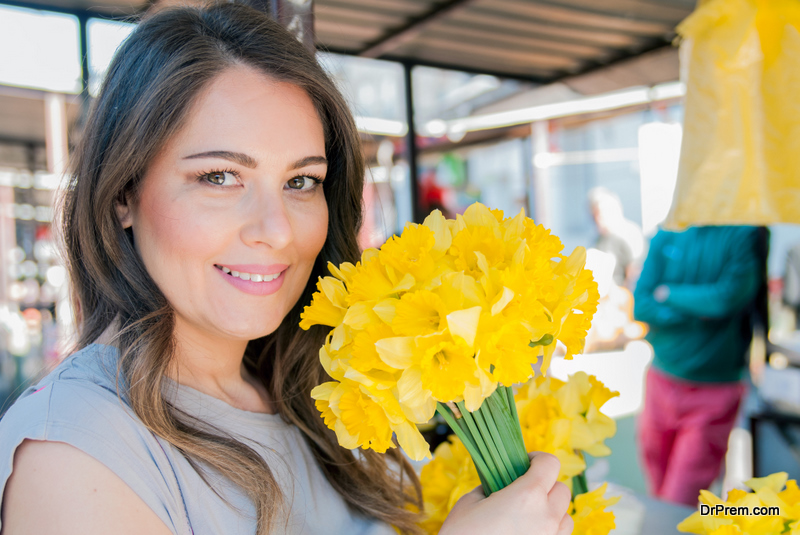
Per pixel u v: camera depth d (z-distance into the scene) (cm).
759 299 261
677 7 320
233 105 79
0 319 390
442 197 693
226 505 80
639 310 278
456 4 284
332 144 105
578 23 335
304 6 121
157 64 81
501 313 62
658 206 651
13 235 487
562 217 794
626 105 451
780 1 145
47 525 64
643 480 329
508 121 526
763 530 79
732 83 150
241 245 80
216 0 96
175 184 80
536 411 93
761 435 245
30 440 67
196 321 84
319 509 96
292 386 105
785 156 147
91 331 91
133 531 68
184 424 82
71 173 93
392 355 60
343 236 112
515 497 70
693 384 262
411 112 395
